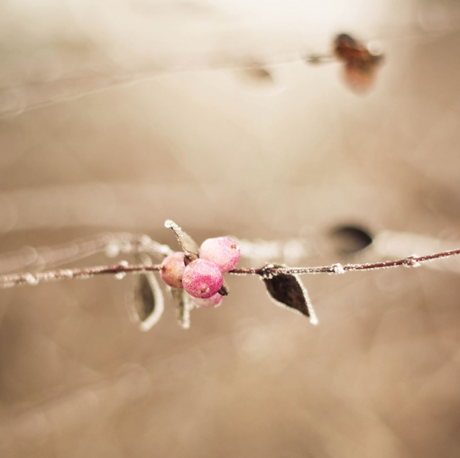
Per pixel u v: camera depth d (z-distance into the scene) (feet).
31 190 2.68
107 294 3.43
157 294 1.01
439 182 2.87
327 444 2.97
